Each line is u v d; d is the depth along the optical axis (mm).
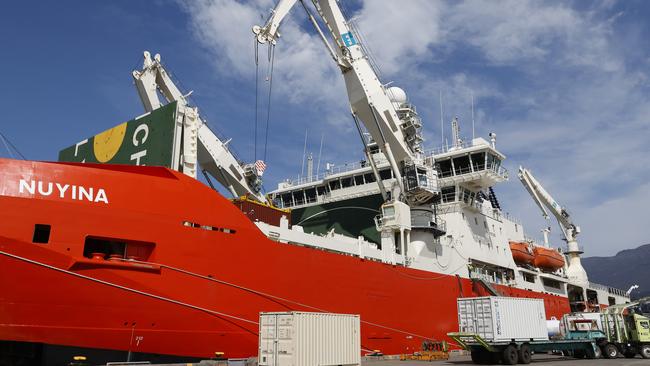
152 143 19891
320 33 28016
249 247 19250
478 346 24297
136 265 15977
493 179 35812
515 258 42625
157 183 17141
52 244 14617
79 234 15102
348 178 38188
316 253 22266
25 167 14875
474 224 37281
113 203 15922
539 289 44938
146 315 16094
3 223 14047
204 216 18031
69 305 14758
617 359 27484
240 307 18500
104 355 15359
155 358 16328
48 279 14469
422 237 30703
